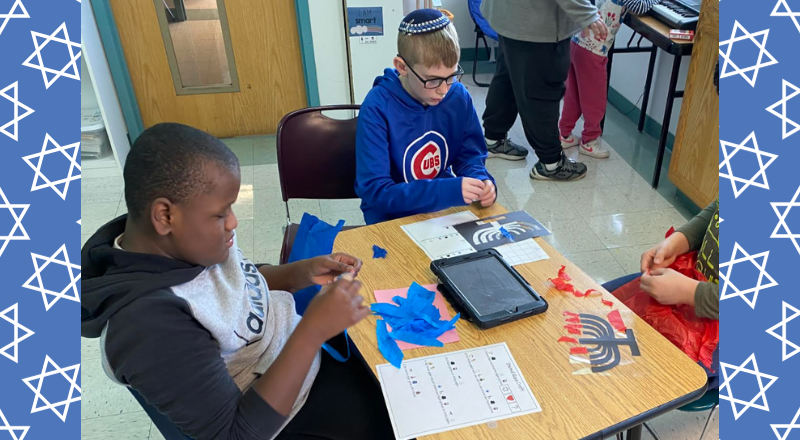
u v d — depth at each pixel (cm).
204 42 318
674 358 102
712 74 235
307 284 122
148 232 89
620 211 276
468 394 96
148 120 335
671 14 266
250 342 104
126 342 83
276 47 324
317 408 116
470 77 424
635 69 355
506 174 309
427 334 108
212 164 84
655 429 169
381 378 99
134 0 299
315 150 177
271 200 287
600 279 232
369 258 129
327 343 129
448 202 145
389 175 160
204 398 87
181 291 90
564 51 264
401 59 149
